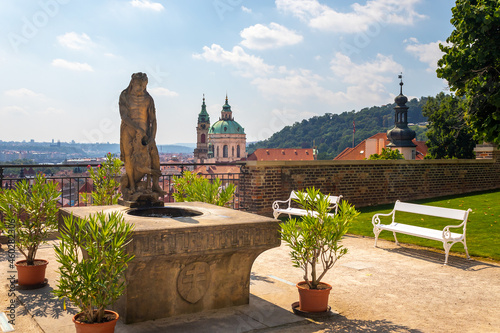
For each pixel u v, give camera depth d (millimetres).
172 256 4449
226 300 5160
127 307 4547
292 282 6312
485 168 17594
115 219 4023
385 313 5090
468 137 39125
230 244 4797
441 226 10438
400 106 60656
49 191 6020
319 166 13227
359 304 5410
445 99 40500
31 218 5926
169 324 4594
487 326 4672
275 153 76562
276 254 8055
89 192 9203
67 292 3852
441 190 16203
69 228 4082
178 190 8734
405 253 8164
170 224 4625
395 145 60125
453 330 4566
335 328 4617
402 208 8766
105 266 3926
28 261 5922
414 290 5980
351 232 10148
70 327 4480
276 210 10984
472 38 11344
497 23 10953
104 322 3877
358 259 7719
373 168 14383
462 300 5559
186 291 4859
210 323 4656
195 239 4582
